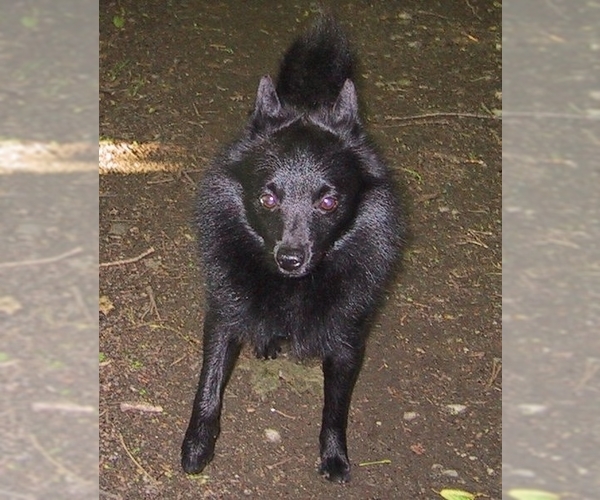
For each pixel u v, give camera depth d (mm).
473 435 1619
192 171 1979
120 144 2025
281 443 1586
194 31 2371
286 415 1623
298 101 1669
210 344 1554
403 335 1752
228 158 1526
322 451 1557
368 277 1546
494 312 1801
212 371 1550
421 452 1592
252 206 1482
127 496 1492
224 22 2418
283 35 2402
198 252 1573
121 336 1684
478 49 2441
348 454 1580
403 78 2322
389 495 1533
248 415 1615
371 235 1534
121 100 2133
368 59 2371
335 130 1525
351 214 1504
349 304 1545
